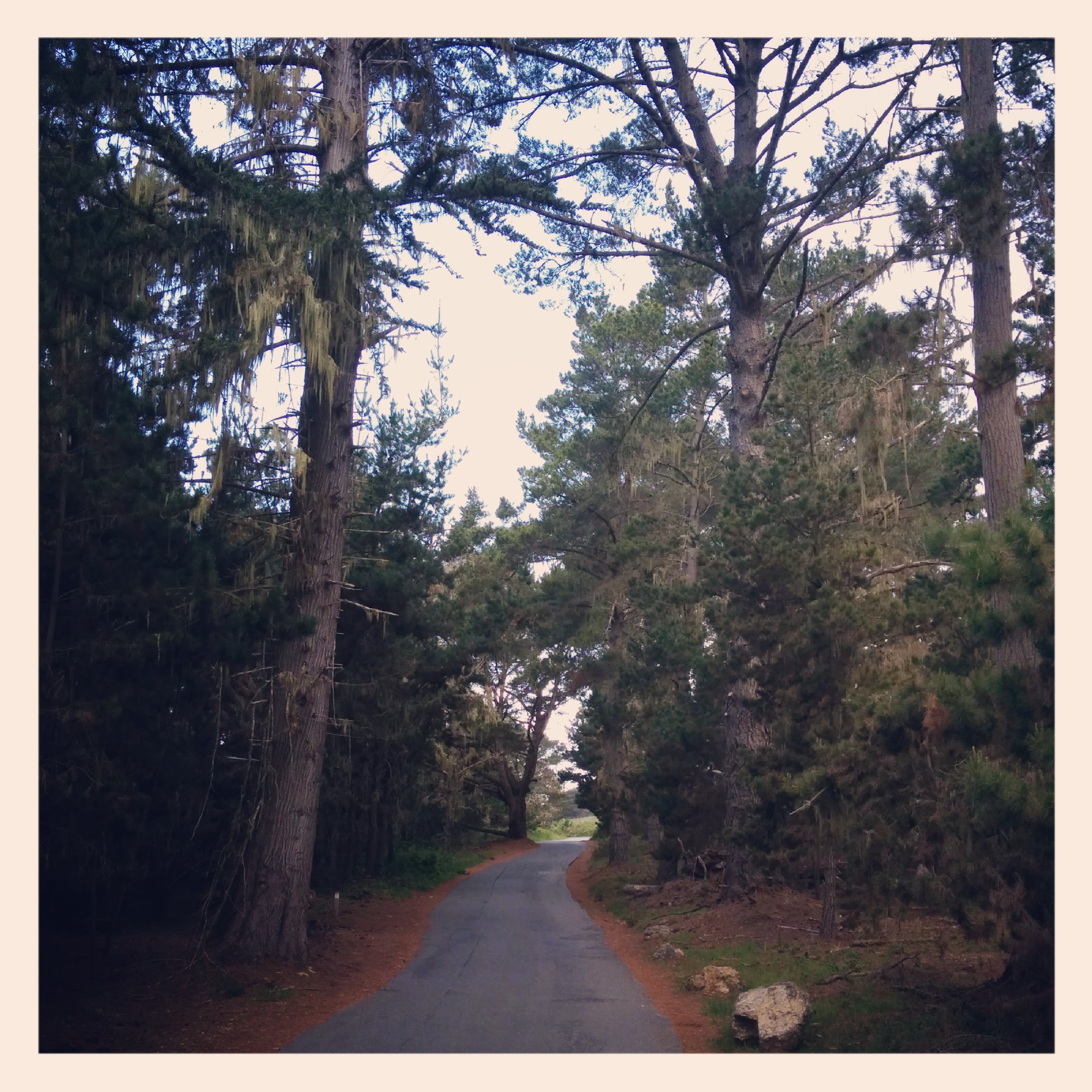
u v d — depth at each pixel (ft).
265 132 51.11
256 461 50.24
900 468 76.02
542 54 59.21
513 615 110.11
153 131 42.11
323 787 77.20
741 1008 32.48
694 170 63.05
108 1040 30.86
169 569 38.47
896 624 46.44
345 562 58.29
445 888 100.22
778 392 74.13
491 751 167.94
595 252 64.64
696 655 73.92
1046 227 40.93
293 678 48.29
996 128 38.55
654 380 103.24
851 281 75.36
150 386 40.29
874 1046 29.30
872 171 56.75
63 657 32.04
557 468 123.85
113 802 33.45
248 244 43.78
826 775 42.75
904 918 35.58
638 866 105.60
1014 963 29.84
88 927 49.75
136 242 41.57
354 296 49.78
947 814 30.81
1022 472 39.99
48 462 30.94
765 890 61.93
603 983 44.09
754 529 52.60
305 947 47.01
